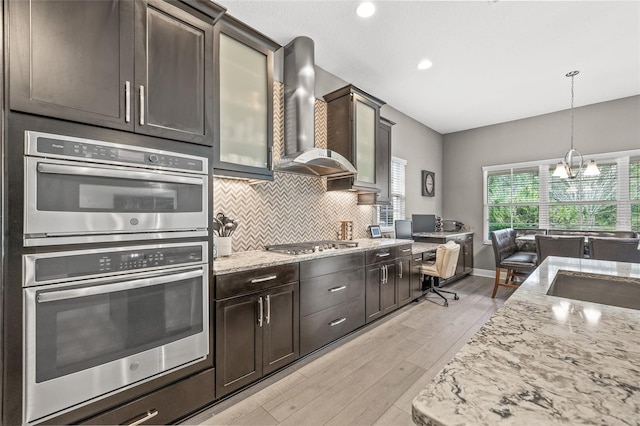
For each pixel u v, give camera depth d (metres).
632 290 1.36
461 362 0.54
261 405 1.76
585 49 2.98
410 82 3.74
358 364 2.24
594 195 4.45
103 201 1.32
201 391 1.64
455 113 4.87
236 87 2.16
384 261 3.12
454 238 4.71
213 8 1.72
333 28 2.65
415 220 4.89
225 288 1.76
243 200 2.59
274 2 2.32
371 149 3.47
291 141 2.85
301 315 2.22
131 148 1.40
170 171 1.53
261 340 1.95
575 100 4.31
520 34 2.73
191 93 1.65
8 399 1.11
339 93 3.27
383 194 3.80
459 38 2.80
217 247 2.17
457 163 5.86
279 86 2.98
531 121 5.01
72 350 1.23
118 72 1.37
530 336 0.66
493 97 4.21
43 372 1.17
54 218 1.19
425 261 4.02
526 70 3.42
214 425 1.59
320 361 2.28
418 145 5.30
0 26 1.10
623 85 3.80
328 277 2.45
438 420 0.39
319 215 3.33
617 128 4.23
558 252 3.51
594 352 0.58
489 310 3.48
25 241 1.13
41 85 1.17
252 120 2.25
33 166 1.15
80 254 1.25
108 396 1.33
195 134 1.65
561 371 0.50
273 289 2.03
